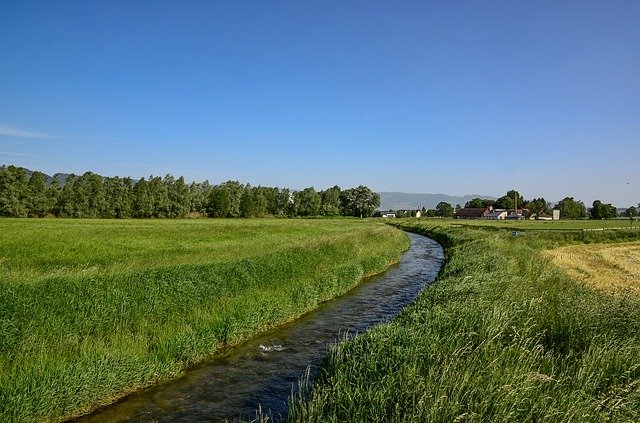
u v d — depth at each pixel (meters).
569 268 28.81
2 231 41.59
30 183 97.12
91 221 75.62
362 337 10.66
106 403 9.28
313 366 11.54
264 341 13.65
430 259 35.78
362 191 164.62
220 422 8.54
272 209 145.12
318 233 52.19
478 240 37.12
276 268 19.41
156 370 10.34
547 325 10.20
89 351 9.85
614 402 6.63
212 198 122.50
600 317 10.22
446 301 13.20
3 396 7.74
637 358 7.93
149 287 13.47
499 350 8.67
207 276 15.83
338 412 7.12
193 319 12.99
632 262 34.78
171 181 127.62
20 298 10.86
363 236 39.25
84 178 109.75
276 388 10.14
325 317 16.64
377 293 21.30
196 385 10.28
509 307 10.99
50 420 8.35
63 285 12.30
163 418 8.71
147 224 66.44
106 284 13.06
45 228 47.59
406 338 9.70
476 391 6.83
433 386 6.91
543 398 6.61
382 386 7.41
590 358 7.88
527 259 24.38
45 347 9.65
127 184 118.31
